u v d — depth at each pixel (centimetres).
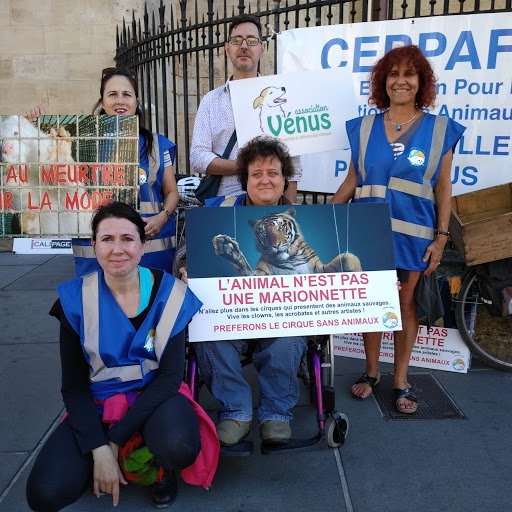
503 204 358
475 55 359
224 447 215
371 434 263
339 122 312
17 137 265
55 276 553
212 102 327
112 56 709
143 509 211
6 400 296
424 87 266
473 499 212
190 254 229
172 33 516
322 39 386
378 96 277
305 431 267
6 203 269
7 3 699
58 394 304
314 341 250
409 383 318
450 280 336
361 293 233
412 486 221
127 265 193
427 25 363
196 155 326
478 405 289
